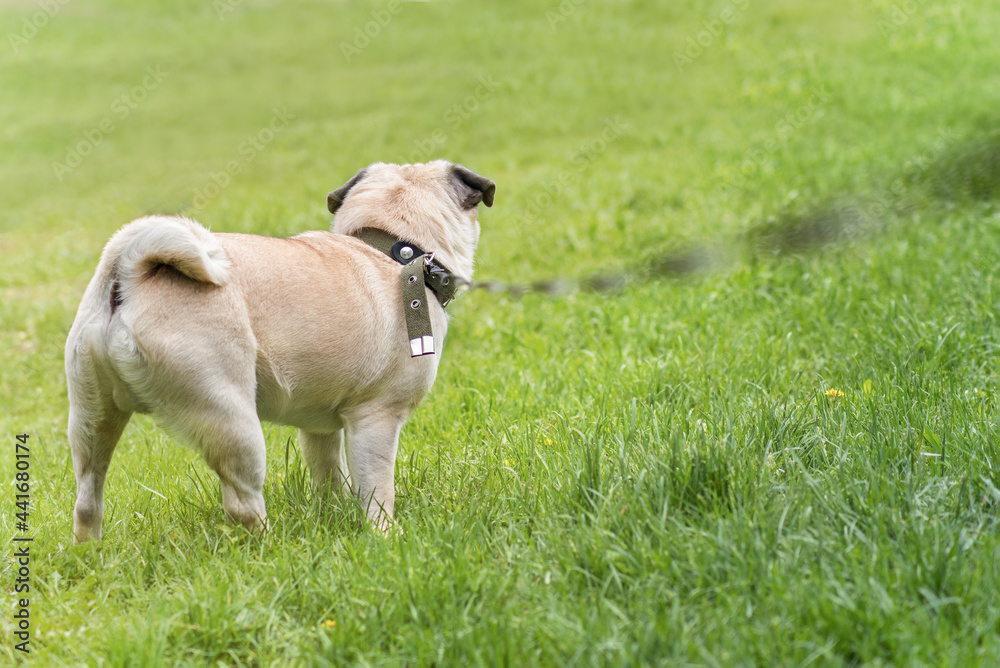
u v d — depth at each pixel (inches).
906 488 151.6
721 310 318.3
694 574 136.8
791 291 327.9
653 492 158.7
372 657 129.3
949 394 205.0
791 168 522.0
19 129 910.4
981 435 172.7
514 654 121.6
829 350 265.1
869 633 117.3
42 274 526.3
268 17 1233.4
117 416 168.2
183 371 157.9
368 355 178.1
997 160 452.8
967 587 124.9
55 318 418.9
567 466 178.4
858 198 426.6
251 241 173.5
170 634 140.7
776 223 411.8
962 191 422.6
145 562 167.6
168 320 158.1
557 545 148.9
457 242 203.0
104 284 160.4
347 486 195.6
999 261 310.3
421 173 204.2
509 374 277.6
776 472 168.9
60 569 169.8
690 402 232.7
